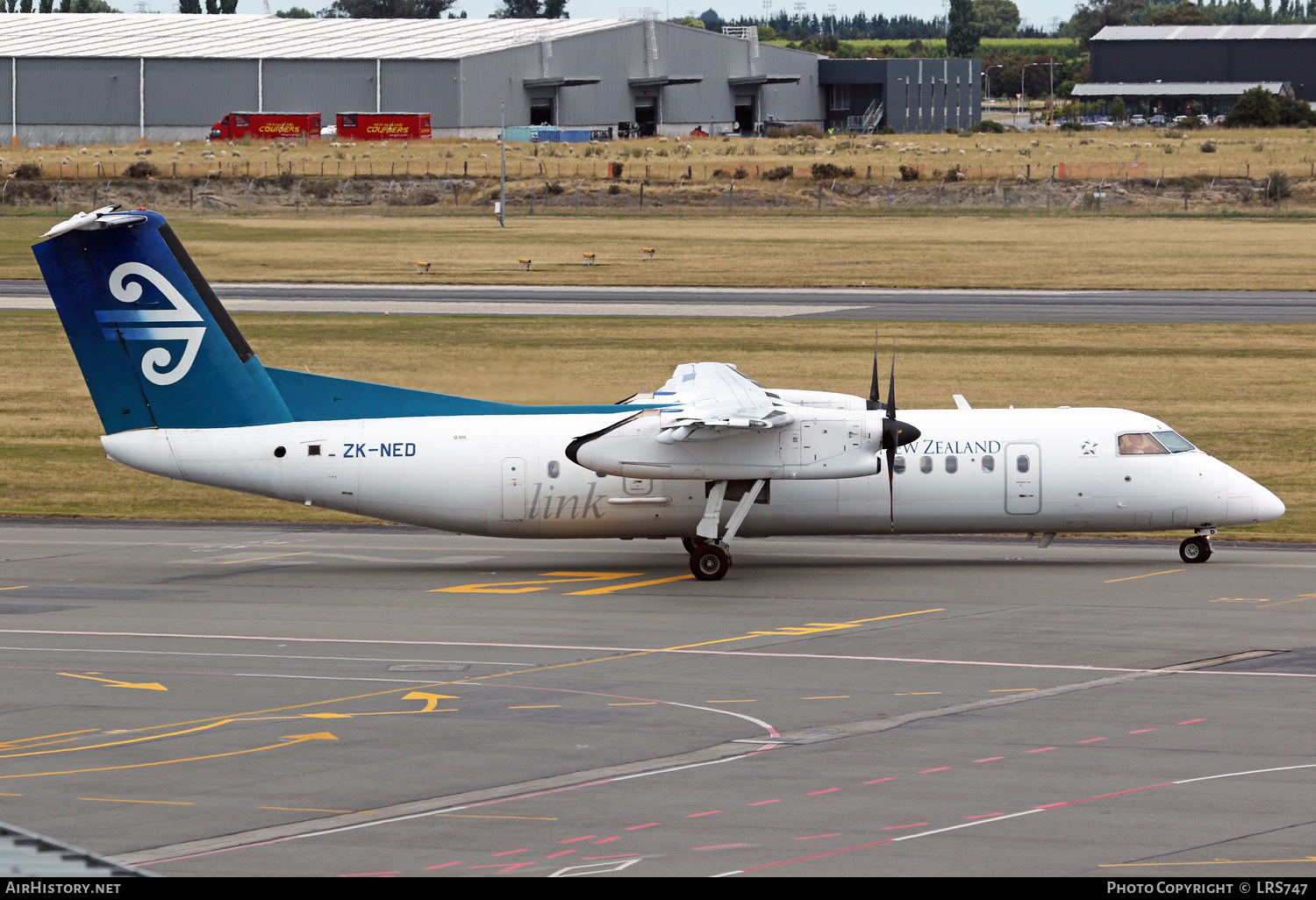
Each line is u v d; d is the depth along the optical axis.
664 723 62.88
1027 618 85.00
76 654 77.62
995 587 95.06
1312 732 60.06
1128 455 102.88
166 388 101.50
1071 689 68.06
